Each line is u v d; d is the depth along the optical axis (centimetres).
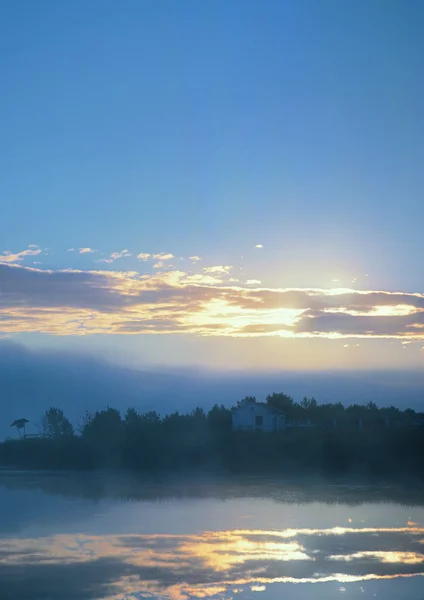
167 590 3512
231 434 11588
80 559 4144
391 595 3434
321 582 3653
